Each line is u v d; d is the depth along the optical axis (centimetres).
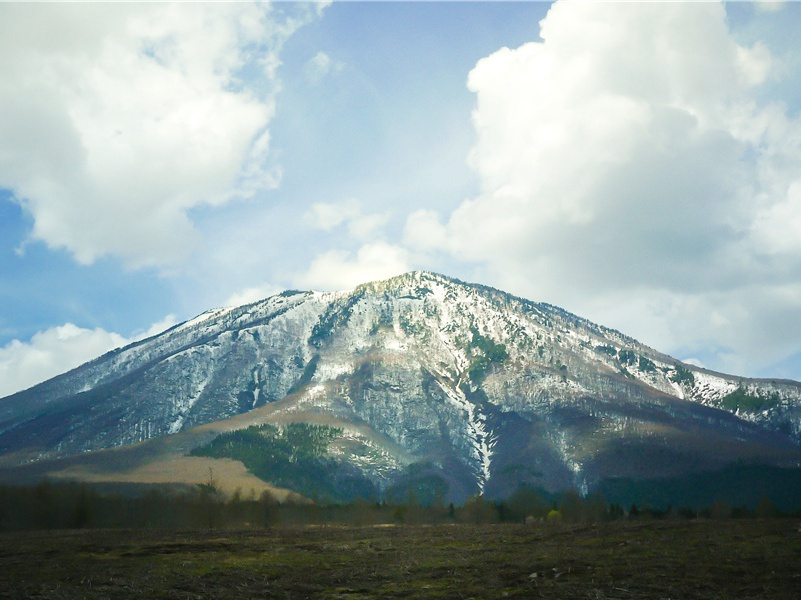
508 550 5438
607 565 4175
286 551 5906
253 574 4522
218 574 4547
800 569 3653
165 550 6056
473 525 11450
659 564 4084
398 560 5109
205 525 11694
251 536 7694
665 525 6756
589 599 3266
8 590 4003
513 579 3962
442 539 6819
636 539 5481
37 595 3847
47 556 5700
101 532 8981
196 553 5831
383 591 3800
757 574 3600
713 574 3681
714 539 5056
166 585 4119
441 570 4488
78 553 5909
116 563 5200
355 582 4150
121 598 3731
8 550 6222
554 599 3309
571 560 4506
